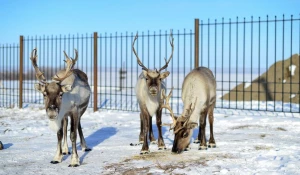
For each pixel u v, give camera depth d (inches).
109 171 268.2
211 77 359.6
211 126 349.7
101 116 560.1
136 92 351.6
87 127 466.6
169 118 531.2
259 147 336.8
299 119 494.9
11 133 425.7
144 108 334.3
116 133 427.2
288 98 752.3
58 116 285.3
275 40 524.4
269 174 247.3
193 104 326.0
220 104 705.0
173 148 314.7
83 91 319.3
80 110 329.4
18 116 564.1
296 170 253.6
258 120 492.1
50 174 264.2
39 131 438.0
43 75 287.1
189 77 346.0
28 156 316.8
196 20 537.0
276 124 464.4
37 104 725.9
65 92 282.2
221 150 329.4
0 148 340.8
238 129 437.4
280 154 304.5
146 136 327.0
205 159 297.3
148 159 302.0
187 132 317.4
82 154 323.6
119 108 666.8
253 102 733.9
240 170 259.3
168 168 271.6
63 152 323.6
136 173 261.1
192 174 255.1
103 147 351.9
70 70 289.3
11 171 271.6
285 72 820.0
